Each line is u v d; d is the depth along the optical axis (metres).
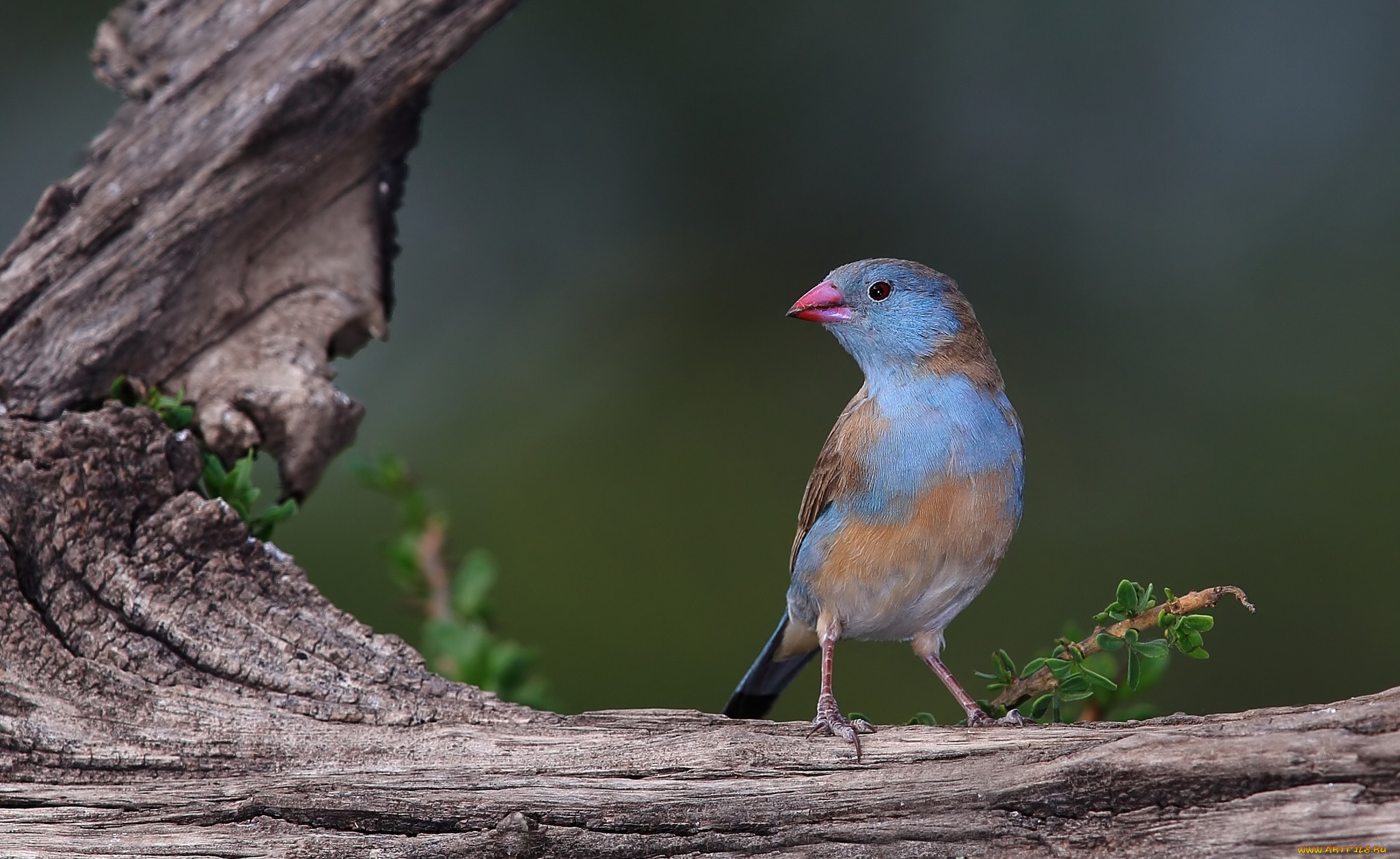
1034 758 7.08
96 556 8.16
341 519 16.56
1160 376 17.12
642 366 17.67
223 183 9.61
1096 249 17.62
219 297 9.87
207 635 8.06
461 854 7.33
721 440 17.12
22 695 7.64
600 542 16.66
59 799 7.45
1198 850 6.68
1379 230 17.33
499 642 10.64
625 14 17.52
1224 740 6.80
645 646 16.02
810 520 9.80
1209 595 7.51
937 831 7.05
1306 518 15.91
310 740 7.66
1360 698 7.05
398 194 10.67
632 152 17.92
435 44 9.88
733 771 7.35
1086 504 16.45
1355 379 16.66
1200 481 16.38
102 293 9.43
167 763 7.59
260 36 9.87
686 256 17.98
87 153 9.75
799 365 17.58
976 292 17.64
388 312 10.62
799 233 17.83
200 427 9.69
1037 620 15.77
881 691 15.45
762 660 10.43
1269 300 17.19
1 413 8.88
